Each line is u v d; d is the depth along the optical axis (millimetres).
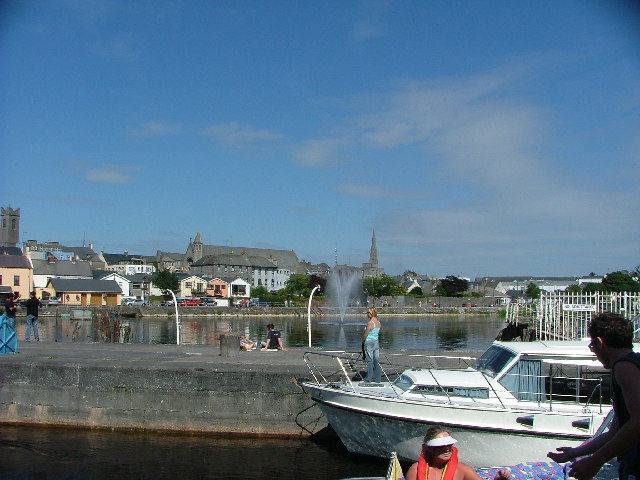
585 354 12398
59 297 98062
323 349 21578
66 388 17109
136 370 16812
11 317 20359
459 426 12156
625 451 4738
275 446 15305
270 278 169125
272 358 19094
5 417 17312
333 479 12852
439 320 94750
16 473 13266
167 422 16562
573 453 5816
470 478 6570
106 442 15648
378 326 14883
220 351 19828
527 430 11820
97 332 42250
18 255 96938
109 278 120125
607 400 12250
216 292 137125
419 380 13109
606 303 21641
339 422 13805
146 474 13227
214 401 16422
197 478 12977
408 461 13133
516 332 27078
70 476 13086
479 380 12914
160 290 135500
